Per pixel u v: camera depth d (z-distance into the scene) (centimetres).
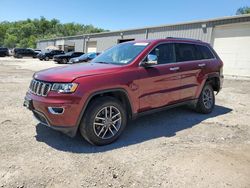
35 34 10512
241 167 328
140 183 284
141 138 423
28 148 364
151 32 2483
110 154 355
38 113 374
